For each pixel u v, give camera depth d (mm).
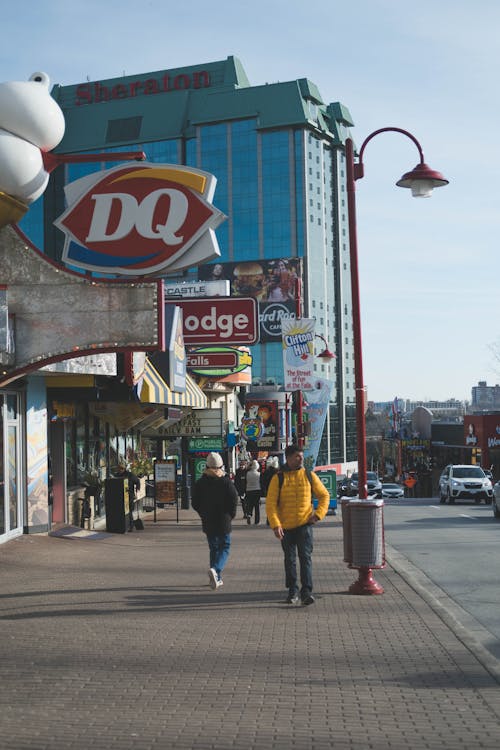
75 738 6840
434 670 8859
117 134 180625
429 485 107250
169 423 36344
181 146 178250
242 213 175500
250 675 8727
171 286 42500
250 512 29734
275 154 174500
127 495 25766
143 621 11547
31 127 15062
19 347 15320
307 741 6750
